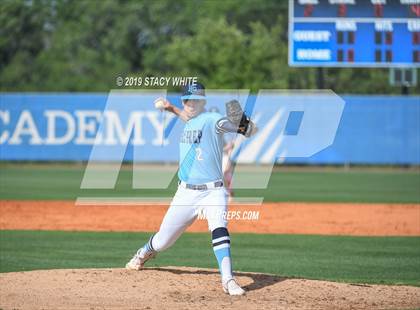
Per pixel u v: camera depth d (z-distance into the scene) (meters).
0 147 93.50
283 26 144.00
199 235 41.34
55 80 131.88
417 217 49.03
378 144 91.81
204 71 116.81
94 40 149.75
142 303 21.56
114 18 152.75
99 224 45.03
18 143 93.50
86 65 138.25
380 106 91.31
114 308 20.94
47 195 61.44
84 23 150.88
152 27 151.75
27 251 34.97
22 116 93.31
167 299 22.08
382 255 34.53
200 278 25.02
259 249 36.31
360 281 27.88
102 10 152.25
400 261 32.81
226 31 117.62
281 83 108.88
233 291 22.66
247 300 22.09
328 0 74.25
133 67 149.50
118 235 40.62
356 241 39.12
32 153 93.38
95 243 37.72
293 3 74.25
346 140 91.69
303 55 74.69
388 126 91.62
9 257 33.16
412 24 74.94
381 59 75.06
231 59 113.12
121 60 143.75
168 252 35.22
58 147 93.25
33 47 147.00
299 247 37.00
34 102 93.19
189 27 150.00
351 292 23.88
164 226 24.52
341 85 109.88
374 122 91.44
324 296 23.12
